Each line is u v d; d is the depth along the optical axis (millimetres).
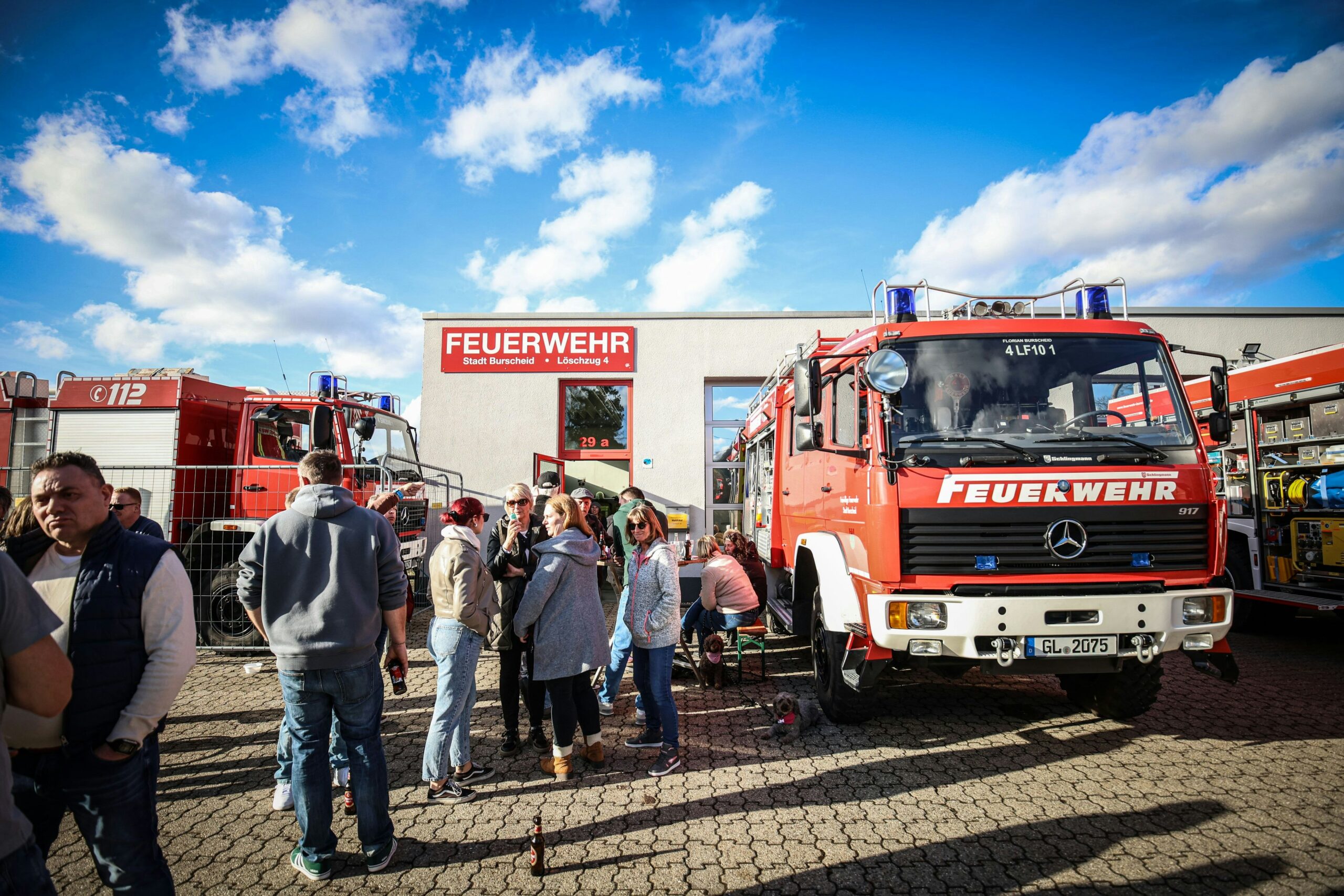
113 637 2156
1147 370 4363
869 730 4648
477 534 3838
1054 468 3914
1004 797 3584
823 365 5289
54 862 3121
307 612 2811
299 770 2887
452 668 3635
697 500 12547
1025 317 4867
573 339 12734
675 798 3668
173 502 7176
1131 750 4195
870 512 4023
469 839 3268
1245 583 7438
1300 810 3361
